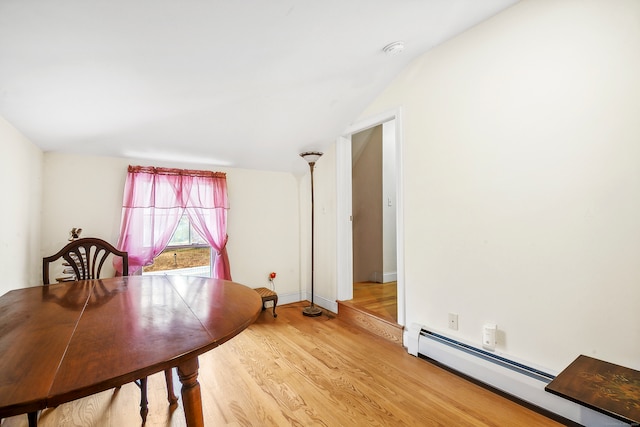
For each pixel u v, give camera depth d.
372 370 2.16
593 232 1.55
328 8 1.71
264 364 2.25
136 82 2.00
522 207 1.83
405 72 2.57
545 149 1.73
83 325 1.09
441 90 2.28
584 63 1.58
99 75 1.88
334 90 2.62
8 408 0.63
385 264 4.38
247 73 2.16
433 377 2.06
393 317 2.81
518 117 1.84
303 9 1.68
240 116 2.68
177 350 0.89
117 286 1.70
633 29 1.43
